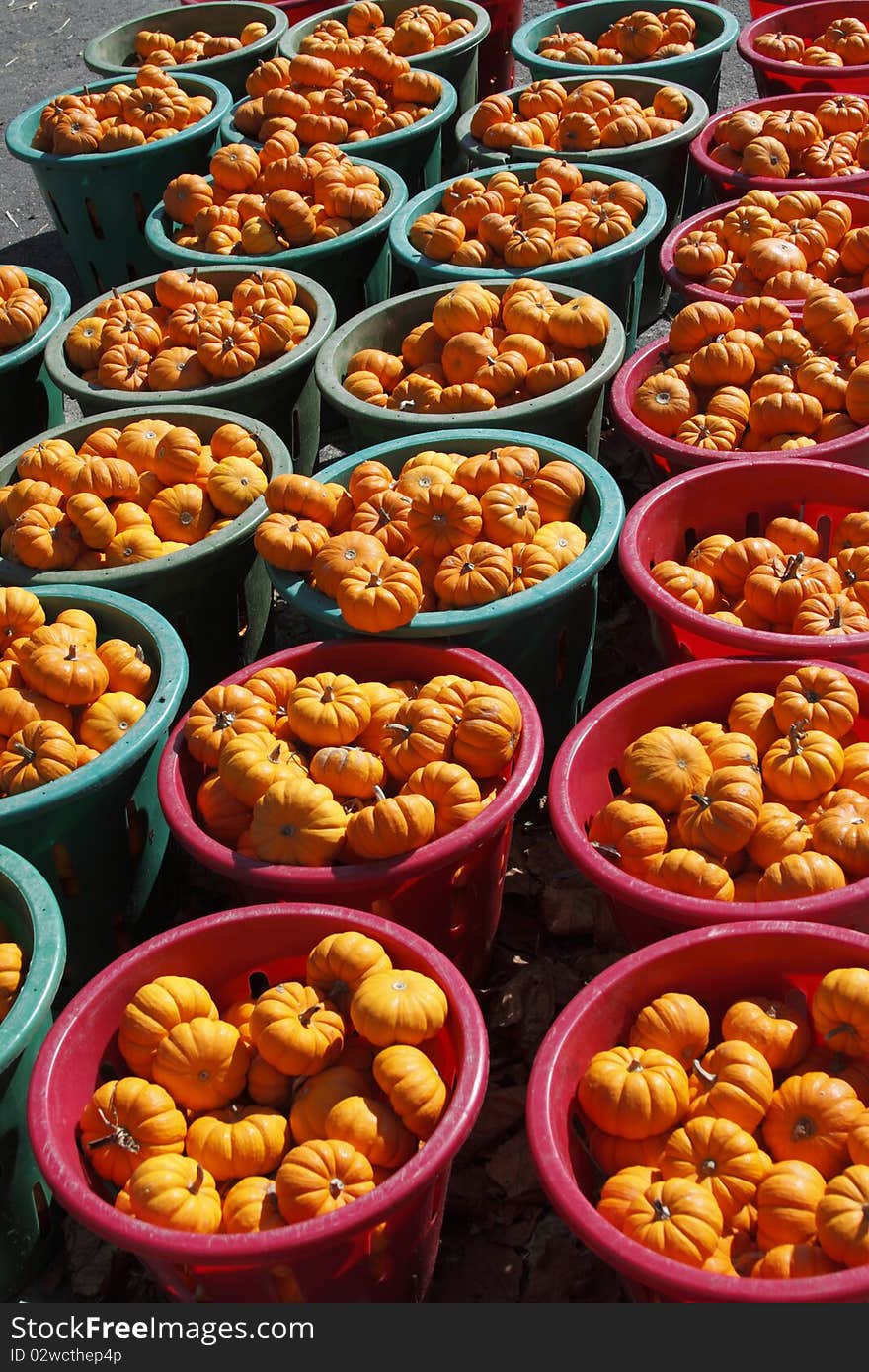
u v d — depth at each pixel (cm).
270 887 211
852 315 274
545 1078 192
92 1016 201
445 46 373
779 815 213
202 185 325
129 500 260
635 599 281
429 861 209
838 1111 190
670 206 342
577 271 292
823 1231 182
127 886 235
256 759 218
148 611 241
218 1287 190
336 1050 199
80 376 296
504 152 335
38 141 352
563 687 251
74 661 230
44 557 249
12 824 218
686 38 370
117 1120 195
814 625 231
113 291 302
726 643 231
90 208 352
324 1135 193
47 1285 212
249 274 303
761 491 253
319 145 331
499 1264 209
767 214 298
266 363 286
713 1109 193
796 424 263
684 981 201
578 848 210
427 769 217
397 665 235
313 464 306
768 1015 199
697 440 263
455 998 197
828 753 216
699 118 335
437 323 281
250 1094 200
